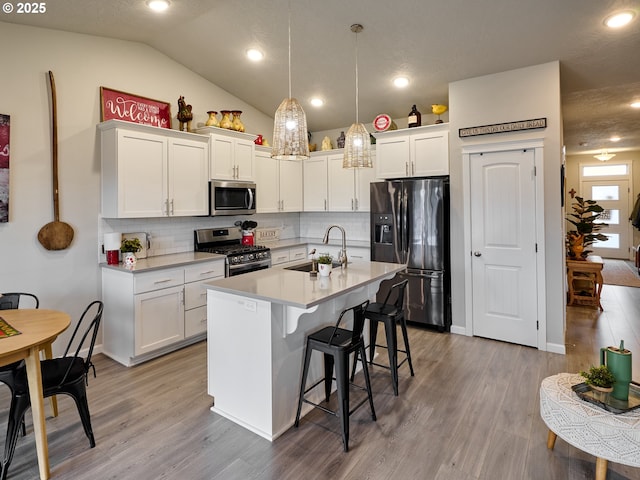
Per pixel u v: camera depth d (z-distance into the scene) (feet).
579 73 12.16
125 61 12.26
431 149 14.01
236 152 14.49
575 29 9.96
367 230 18.03
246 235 16.03
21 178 10.15
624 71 12.01
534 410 8.39
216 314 8.34
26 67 10.18
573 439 6.15
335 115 17.24
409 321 14.76
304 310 7.33
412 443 7.27
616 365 6.27
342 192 17.35
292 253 17.04
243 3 10.19
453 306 13.57
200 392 9.36
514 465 6.63
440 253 13.42
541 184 11.69
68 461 6.77
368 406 8.60
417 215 13.82
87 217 11.44
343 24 10.84
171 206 12.39
